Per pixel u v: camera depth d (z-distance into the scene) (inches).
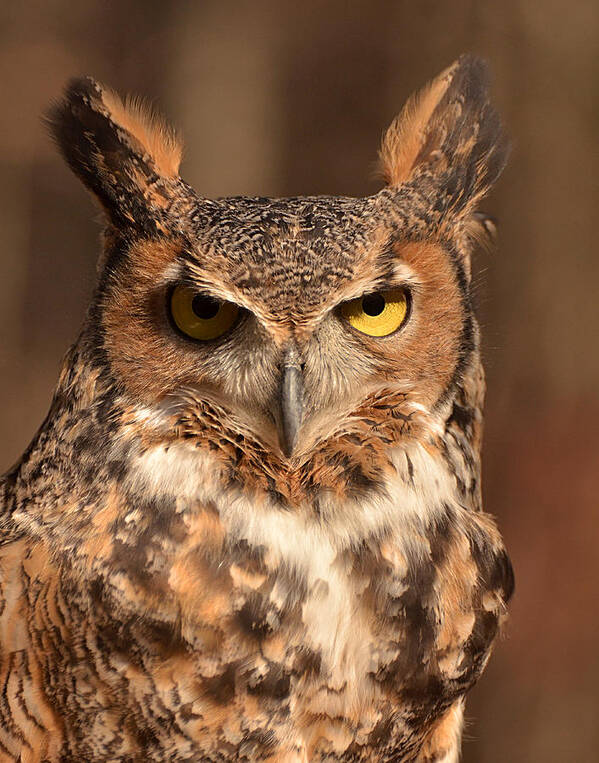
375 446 162.9
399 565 162.4
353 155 298.7
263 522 162.1
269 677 161.8
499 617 163.6
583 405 224.4
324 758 162.2
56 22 335.3
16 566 161.9
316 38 299.3
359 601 162.2
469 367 163.5
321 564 162.1
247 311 162.2
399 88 289.6
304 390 162.4
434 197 162.7
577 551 209.2
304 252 162.1
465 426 163.8
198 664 161.6
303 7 300.5
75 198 319.9
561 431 220.5
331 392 162.7
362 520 162.4
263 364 162.2
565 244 232.5
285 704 161.9
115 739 161.9
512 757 202.1
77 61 329.7
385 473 162.7
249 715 161.8
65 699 161.8
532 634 205.5
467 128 163.8
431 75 282.4
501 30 246.7
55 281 311.4
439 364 163.0
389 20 291.0
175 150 163.2
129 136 162.7
